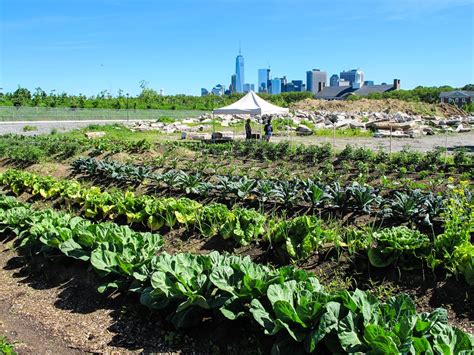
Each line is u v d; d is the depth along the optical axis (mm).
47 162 20781
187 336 6086
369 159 17938
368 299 5199
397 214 9109
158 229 9844
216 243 8859
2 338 5996
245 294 5684
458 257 6520
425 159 16766
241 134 33375
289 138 31812
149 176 14430
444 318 4938
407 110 59688
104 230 8109
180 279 6062
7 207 11398
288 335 5184
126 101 73000
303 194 10531
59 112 58562
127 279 7094
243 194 11258
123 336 6262
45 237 8484
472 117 52906
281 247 7992
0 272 8820
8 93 65562
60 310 7141
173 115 70250
